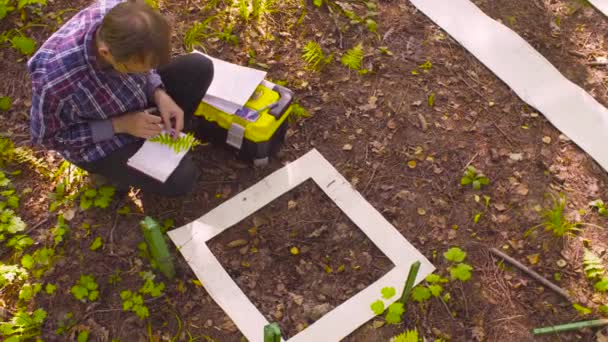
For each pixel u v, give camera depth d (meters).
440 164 2.76
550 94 2.98
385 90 2.97
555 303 2.40
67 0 3.16
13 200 2.56
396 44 3.14
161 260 2.24
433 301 2.40
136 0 1.85
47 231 2.52
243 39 3.10
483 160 2.77
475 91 2.99
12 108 2.82
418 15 3.26
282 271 2.48
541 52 3.15
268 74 3.00
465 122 2.89
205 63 2.41
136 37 1.74
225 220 2.58
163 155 2.28
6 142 2.69
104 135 2.16
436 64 3.08
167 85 2.40
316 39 3.12
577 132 2.87
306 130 2.84
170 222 2.55
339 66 3.04
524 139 2.85
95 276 2.42
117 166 2.32
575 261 2.50
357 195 2.66
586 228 2.58
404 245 2.53
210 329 2.33
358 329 2.33
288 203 2.64
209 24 3.14
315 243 2.54
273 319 2.36
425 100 2.95
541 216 2.61
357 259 2.51
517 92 2.99
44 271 2.42
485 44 3.15
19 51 2.99
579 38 3.20
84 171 2.63
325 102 2.92
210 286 2.42
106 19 1.75
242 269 2.48
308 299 2.41
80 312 2.34
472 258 2.51
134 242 2.51
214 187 2.67
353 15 3.20
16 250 2.46
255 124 2.43
